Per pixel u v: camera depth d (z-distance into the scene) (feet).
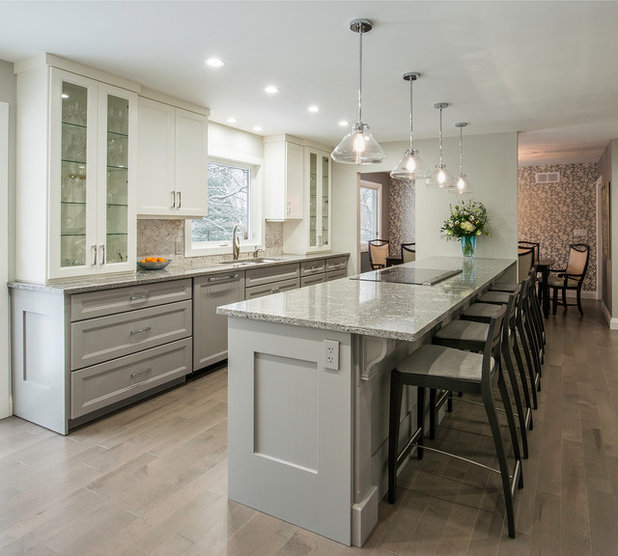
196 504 6.65
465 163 17.49
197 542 5.84
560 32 8.24
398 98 12.27
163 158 11.92
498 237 17.17
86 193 9.76
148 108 11.48
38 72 9.14
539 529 6.09
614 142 17.83
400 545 5.82
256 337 6.40
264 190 17.26
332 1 7.12
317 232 18.85
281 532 6.08
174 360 11.17
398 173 11.25
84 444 8.45
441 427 9.31
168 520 6.28
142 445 8.42
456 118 14.53
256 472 6.51
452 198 17.92
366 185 27.86
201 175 13.08
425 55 9.30
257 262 15.55
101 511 6.45
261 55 9.28
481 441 8.67
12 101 9.49
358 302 7.38
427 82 11.00
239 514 6.45
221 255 15.35
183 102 12.41
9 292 9.61
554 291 21.44
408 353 8.13
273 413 6.36
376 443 6.69
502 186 16.99
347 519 5.80
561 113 13.94
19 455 8.03
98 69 9.91
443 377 6.31
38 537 5.90
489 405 6.04
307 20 7.75
